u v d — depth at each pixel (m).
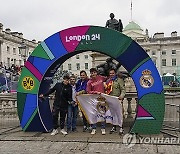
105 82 7.32
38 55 7.43
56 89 7.16
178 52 73.56
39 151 5.60
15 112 8.80
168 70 74.00
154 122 6.80
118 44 6.92
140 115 6.82
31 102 7.42
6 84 18.06
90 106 7.10
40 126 7.41
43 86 7.57
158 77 6.79
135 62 6.86
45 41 7.39
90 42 7.07
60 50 7.28
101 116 7.02
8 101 10.43
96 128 7.82
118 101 6.91
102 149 5.65
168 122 7.80
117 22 11.86
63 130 7.14
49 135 7.01
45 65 7.37
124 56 6.89
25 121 7.46
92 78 7.23
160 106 6.77
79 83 7.53
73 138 6.61
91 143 6.14
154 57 74.56
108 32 6.98
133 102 9.62
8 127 8.20
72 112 7.41
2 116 8.73
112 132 7.12
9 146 6.02
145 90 6.80
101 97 7.02
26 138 6.70
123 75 7.75
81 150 5.61
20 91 7.50
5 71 19.39
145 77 6.81
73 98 7.23
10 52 61.72
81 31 7.12
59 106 7.12
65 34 7.24
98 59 12.04
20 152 5.55
